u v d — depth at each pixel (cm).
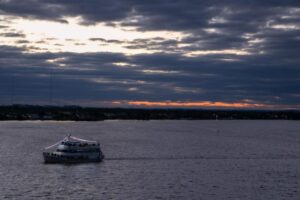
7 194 10419
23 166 14438
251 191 10994
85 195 10375
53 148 19662
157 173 13250
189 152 19125
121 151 19212
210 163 15625
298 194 10738
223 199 10188
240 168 14512
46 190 10856
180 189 11088
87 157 15275
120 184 11581
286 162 16175
